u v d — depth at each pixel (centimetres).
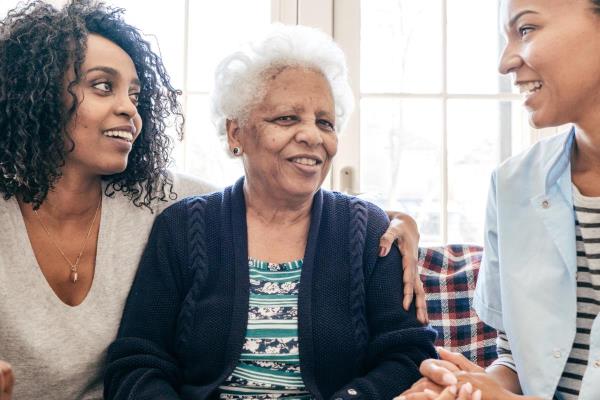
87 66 144
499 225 148
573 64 124
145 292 150
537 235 142
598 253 132
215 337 145
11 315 141
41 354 143
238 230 151
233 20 234
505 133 236
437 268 189
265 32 153
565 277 136
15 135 143
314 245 150
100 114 143
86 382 150
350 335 145
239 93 147
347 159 232
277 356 143
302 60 147
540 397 133
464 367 141
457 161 238
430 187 238
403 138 236
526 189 146
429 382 135
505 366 149
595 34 123
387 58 235
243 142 151
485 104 235
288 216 153
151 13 233
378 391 136
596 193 136
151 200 159
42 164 143
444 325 182
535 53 126
